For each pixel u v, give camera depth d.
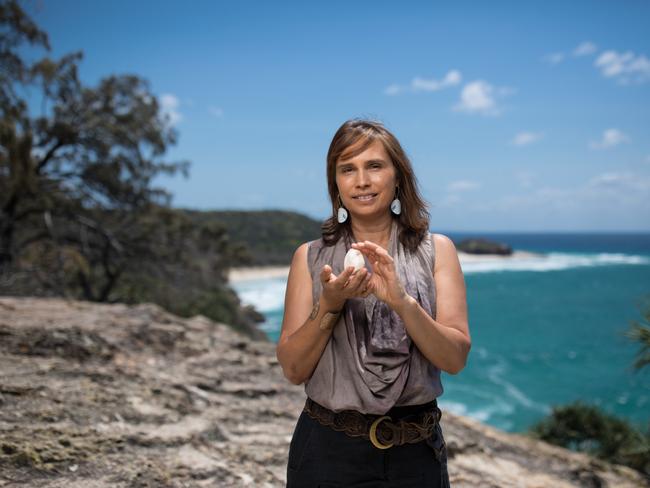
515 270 112.25
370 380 1.59
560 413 10.05
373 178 1.72
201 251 29.67
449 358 1.59
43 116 19.95
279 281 82.69
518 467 5.02
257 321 45.53
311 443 1.70
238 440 3.89
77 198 21.48
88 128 20.50
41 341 4.77
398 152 1.76
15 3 17.58
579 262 135.00
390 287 1.51
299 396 5.25
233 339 6.76
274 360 6.28
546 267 119.62
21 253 19.41
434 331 1.55
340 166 1.76
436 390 1.67
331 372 1.65
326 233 1.86
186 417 4.01
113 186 21.77
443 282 1.74
